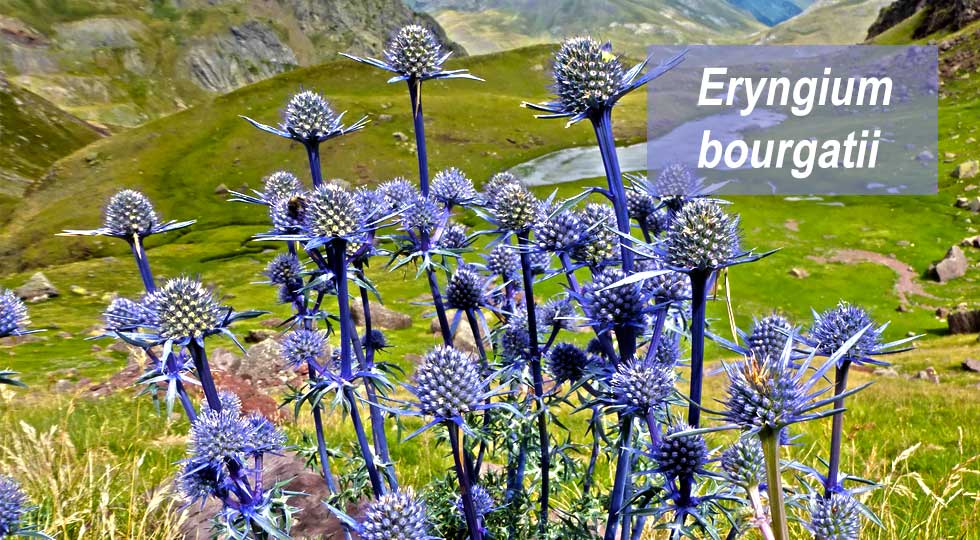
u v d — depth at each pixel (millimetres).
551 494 4156
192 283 3287
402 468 7148
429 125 109000
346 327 3408
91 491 5012
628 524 2957
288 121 4020
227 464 3098
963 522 5105
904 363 32531
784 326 2883
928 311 47562
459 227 4297
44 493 5211
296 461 5809
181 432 10938
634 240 2686
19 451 5902
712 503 2701
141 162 99375
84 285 53875
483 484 4258
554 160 102000
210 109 109125
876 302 49031
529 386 3643
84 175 97250
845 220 64438
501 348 4117
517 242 3918
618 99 3037
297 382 17203
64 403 15016
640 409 2625
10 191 109500
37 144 132125
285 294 4344
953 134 87125
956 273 52250
